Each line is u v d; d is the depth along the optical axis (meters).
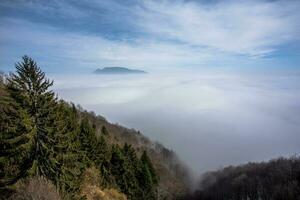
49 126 21.84
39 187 18.73
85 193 34.44
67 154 23.25
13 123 20.50
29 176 19.66
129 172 53.38
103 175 44.94
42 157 21.08
